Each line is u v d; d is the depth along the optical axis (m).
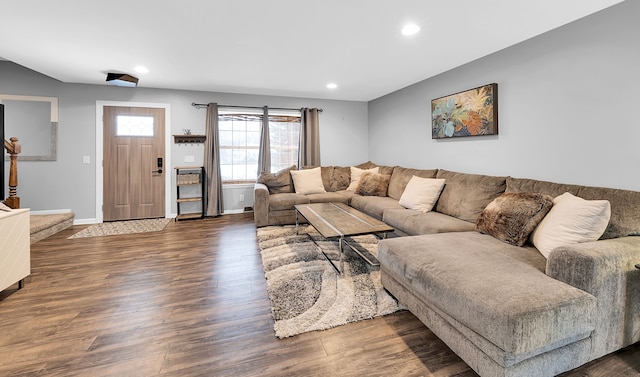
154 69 3.60
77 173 4.34
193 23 2.36
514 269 1.53
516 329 1.13
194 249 3.22
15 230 2.17
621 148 2.03
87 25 2.39
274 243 3.35
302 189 4.62
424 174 3.74
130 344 1.61
